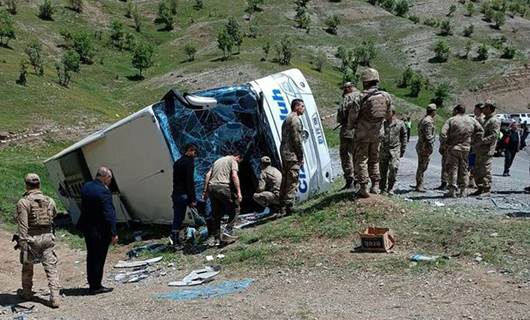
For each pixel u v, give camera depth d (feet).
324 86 212.23
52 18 289.53
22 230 26.37
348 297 23.21
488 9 380.37
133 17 327.88
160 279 30.07
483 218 30.91
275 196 37.83
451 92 261.44
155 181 40.96
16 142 102.32
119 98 197.47
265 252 29.89
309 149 41.81
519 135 59.98
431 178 57.93
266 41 291.99
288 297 24.00
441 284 23.34
